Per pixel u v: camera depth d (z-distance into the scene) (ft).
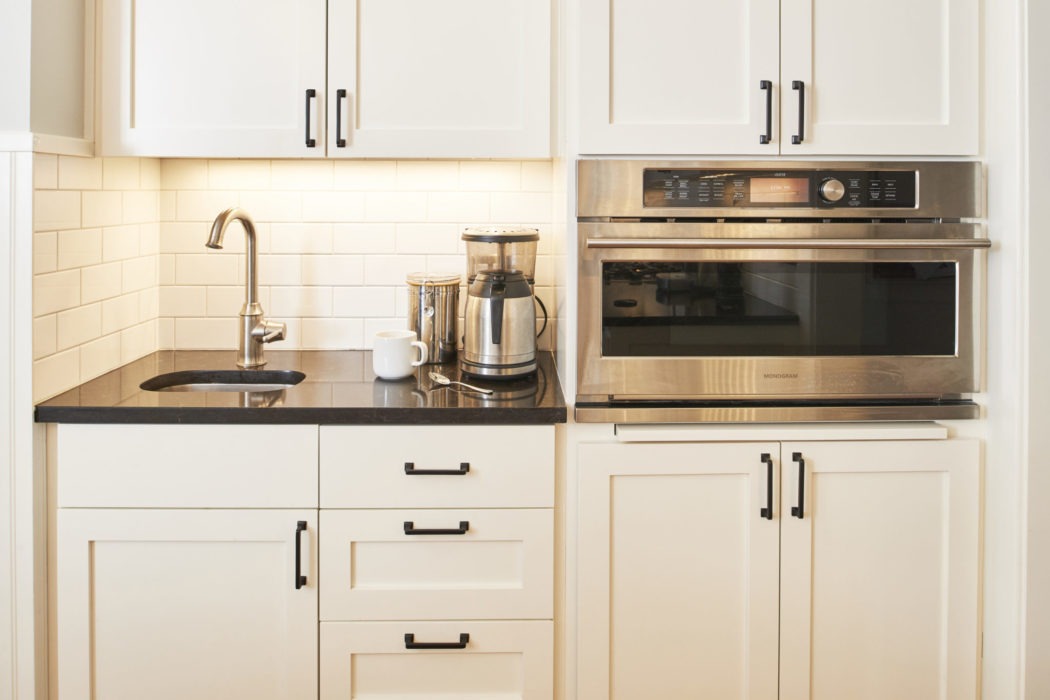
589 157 6.46
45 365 6.27
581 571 6.47
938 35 6.50
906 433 6.51
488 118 7.09
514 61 7.07
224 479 6.30
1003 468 6.43
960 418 6.61
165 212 8.27
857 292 6.55
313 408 6.26
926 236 6.60
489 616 6.45
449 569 6.43
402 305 8.40
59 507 6.29
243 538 6.33
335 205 8.30
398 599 6.41
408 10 7.04
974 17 6.50
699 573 6.52
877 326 6.57
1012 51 6.26
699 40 6.41
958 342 6.60
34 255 6.04
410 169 8.30
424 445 6.33
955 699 6.68
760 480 6.47
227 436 6.28
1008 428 6.37
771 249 6.43
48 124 6.30
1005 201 6.37
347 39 7.02
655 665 6.56
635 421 6.45
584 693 6.54
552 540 6.43
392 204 8.32
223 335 8.37
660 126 6.41
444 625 6.45
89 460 6.27
